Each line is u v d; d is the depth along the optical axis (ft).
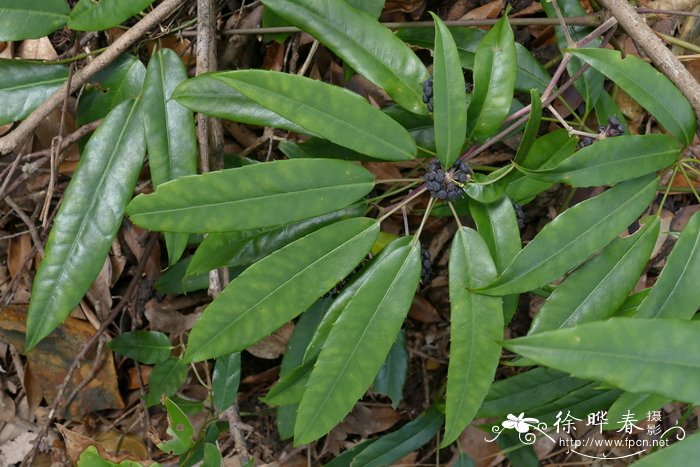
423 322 3.34
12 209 3.03
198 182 2.05
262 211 2.07
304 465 3.29
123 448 3.18
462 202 2.48
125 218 3.12
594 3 2.66
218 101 2.24
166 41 2.79
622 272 2.15
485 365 2.11
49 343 3.11
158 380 2.88
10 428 3.20
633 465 1.77
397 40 2.21
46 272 2.30
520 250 2.10
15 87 2.40
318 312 2.73
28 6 2.31
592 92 2.60
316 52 2.99
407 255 2.13
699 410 3.16
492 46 2.14
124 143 2.34
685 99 2.12
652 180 2.13
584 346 1.83
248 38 2.93
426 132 2.55
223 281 2.49
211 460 2.28
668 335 1.84
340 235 2.12
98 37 2.83
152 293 3.18
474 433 3.21
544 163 2.44
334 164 2.09
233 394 2.73
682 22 2.94
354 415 3.31
